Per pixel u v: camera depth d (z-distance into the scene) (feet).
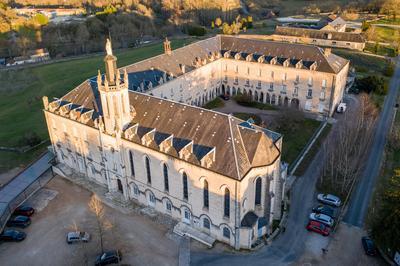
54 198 311.88
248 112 466.70
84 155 326.24
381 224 235.61
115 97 270.46
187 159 249.14
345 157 317.83
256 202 259.60
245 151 246.06
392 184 308.19
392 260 236.43
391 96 492.54
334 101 442.09
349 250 250.57
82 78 582.35
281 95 474.08
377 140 384.27
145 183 287.48
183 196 265.75
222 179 234.58
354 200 297.53
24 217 283.18
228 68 504.02
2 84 580.71
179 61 445.37
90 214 292.61
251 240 252.83
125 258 249.55
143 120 285.02
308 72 438.40
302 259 244.63
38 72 629.10
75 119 312.71
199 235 264.11
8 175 345.51
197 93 472.44
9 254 257.34
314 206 291.99
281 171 269.44
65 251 258.37
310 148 375.66
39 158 364.38
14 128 442.91
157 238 265.95
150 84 387.55
